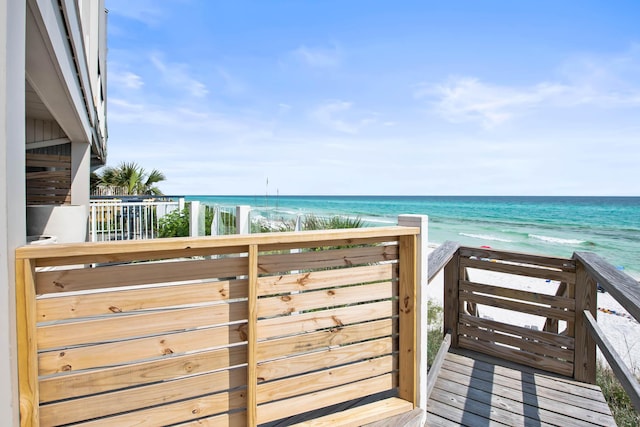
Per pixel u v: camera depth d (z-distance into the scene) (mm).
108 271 1251
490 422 1900
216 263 1426
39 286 1162
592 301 2309
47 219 4234
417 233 1836
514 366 2541
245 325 1485
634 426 2078
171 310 1357
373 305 1815
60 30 2457
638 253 15078
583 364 2322
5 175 934
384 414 1780
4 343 964
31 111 4535
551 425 1871
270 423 1702
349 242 1738
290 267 1591
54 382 1201
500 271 2662
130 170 16828
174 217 6684
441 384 2301
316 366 1661
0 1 884
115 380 1282
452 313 2887
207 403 1438
